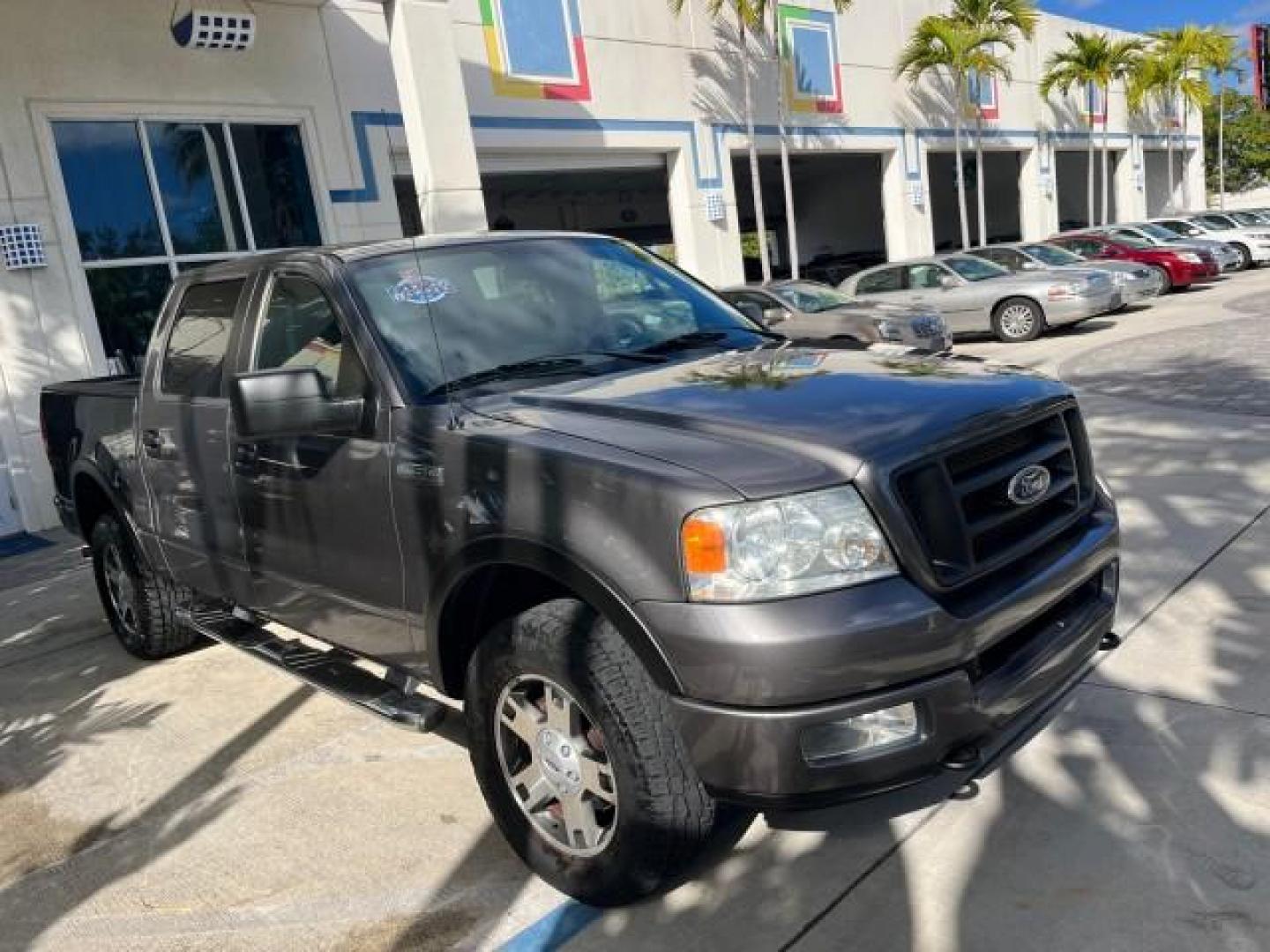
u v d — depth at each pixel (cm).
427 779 387
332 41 1291
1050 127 3141
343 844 347
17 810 402
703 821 271
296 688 494
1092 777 330
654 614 252
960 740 256
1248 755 332
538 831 304
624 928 286
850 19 2309
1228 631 425
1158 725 357
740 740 244
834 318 1280
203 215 1174
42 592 752
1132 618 449
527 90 1611
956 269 1634
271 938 300
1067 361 1239
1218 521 565
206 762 425
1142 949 253
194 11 1067
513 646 289
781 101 2061
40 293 1032
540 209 3416
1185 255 2009
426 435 316
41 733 476
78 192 1073
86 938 310
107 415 515
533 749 299
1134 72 3359
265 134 1241
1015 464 286
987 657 272
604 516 263
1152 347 1266
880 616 242
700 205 1938
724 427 275
